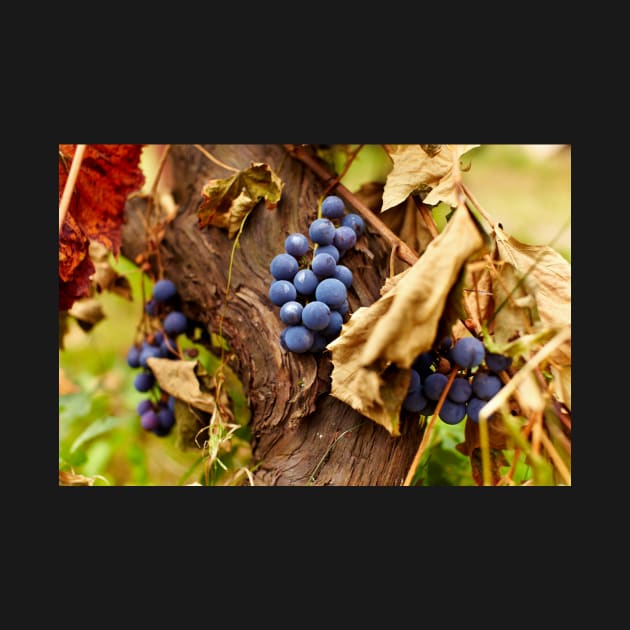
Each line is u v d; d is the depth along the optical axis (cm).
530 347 56
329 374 61
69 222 66
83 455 73
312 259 61
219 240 66
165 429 71
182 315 69
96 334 83
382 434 61
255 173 63
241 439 71
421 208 64
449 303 56
